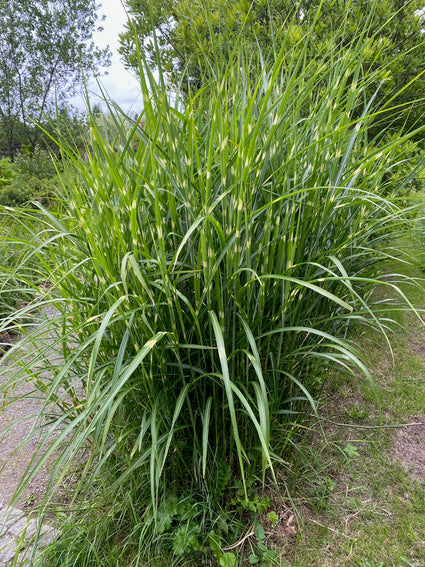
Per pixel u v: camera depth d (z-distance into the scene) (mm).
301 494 1735
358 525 1621
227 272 1360
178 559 1467
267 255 1404
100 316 1322
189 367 1412
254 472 1664
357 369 2508
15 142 14242
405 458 1912
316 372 1830
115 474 1687
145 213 1450
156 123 1359
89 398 1168
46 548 1443
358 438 2037
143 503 1584
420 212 3387
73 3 13031
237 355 1490
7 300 3213
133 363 1093
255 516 1601
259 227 1510
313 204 1512
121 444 1558
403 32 3236
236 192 1306
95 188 1459
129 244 1417
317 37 3104
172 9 3174
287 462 1720
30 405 2551
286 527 1621
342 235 1841
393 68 3123
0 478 1977
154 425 1291
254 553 1506
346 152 1604
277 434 1705
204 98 2055
